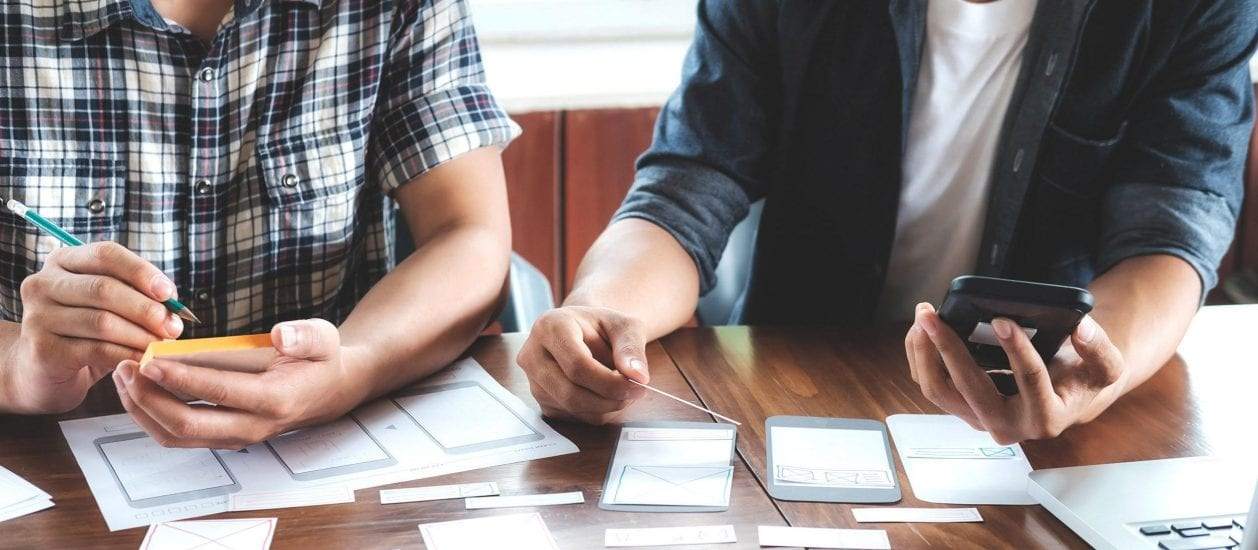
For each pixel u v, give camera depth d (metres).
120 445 0.85
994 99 1.28
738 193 1.27
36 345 0.82
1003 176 1.27
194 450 0.84
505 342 1.10
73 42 1.03
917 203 1.34
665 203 1.21
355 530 0.73
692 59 1.33
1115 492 0.78
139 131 1.07
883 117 1.29
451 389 0.97
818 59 1.29
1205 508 0.76
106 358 0.81
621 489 0.79
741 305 1.45
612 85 2.03
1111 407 0.95
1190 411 0.95
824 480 0.81
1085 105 1.23
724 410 0.94
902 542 0.73
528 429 0.89
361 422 0.90
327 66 1.11
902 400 0.96
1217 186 1.16
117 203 1.08
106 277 0.81
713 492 0.79
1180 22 1.18
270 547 0.71
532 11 2.14
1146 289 1.05
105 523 0.73
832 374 1.02
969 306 0.79
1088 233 1.30
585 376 0.87
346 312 1.24
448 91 1.15
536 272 1.36
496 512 0.75
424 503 0.77
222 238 1.13
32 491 0.77
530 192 1.97
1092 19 1.20
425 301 1.00
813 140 1.33
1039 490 0.78
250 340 0.81
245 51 1.08
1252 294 1.99
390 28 1.13
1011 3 1.23
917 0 1.23
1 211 1.04
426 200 1.15
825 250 1.37
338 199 1.15
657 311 1.07
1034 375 0.78
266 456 0.83
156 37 1.05
